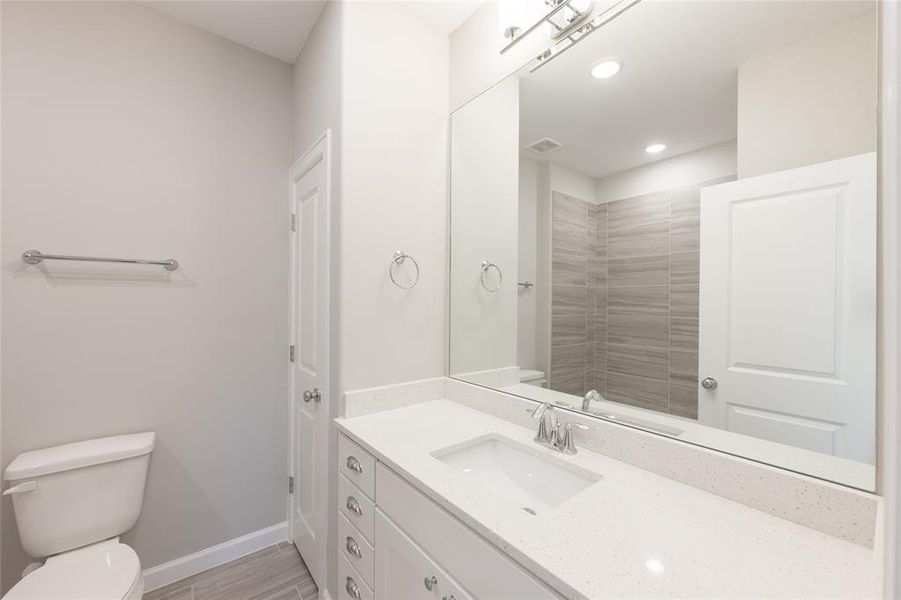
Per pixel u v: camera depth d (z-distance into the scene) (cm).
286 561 180
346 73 140
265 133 194
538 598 64
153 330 164
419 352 163
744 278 88
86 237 149
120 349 156
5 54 135
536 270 138
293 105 202
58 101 144
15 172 137
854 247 73
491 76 152
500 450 125
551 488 108
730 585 59
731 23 90
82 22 149
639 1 107
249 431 189
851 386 73
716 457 87
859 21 73
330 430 148
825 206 76
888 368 27
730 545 69
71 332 146
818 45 77
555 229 132
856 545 69
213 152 179
